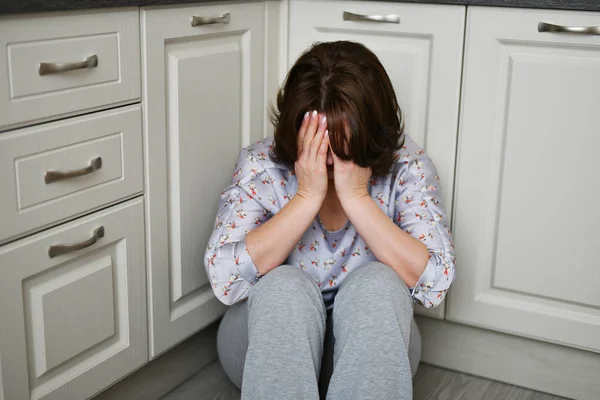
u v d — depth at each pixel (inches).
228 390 73.1
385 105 55.3
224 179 71.6
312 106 54.7
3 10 45.6
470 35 68.6
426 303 58.9
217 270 58.1
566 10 64.4
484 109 69.5
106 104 55.6
